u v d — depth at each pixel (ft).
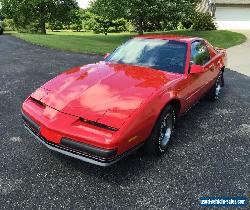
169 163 14.58
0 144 15.79
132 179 13.15
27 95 24.32
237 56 50.60
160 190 12.51
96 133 11.94
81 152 12.18
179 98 15.56
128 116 12.35
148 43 18.83
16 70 33.88
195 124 19.61
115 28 125.59
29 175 13.17
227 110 22.58
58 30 140.87
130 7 73.92
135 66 17.10
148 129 13.30
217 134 18.20
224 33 85.71
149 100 13.26
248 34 86.84
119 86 14.21
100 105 12.87
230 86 29.94
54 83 15.14
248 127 19.48
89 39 76.84
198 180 13.32
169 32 94.63
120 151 12.08
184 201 11.91
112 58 18.52
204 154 15.65
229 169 14.32
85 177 13.16
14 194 11.92
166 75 16.15
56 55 45.62
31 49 51.60
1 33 93.91
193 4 79.15
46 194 11.99
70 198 11.80
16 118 19.30
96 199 11.80
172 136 17.57
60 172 13.46
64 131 12.26
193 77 17.52
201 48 20.43
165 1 73.51
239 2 103.30
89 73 15.80
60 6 120.47
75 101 13.24
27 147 15.57
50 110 13.24
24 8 117.70
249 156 15.66
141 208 11.41
